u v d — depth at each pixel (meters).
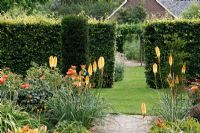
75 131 8.45
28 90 10.02
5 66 17.16
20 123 8.16
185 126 7.94
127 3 44.97
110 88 17.70
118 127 9.96
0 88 9.70
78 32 14.62
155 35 16.84
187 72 16.69
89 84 9.47
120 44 33.62
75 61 14.55
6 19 17.16
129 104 13.44
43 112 9.72
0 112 8.10
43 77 10.69
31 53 17.19
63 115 8.92
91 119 9.27
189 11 30.61
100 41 17.80
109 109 11.12
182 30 16.84
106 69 17.73
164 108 9.43
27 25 17.11
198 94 10.23
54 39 17.16
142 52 31.89
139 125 10.16
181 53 11.65
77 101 9.24
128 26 33.78
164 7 46.34
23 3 23.48
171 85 9.03
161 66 16.67
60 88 10.16
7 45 17.12
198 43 16.78
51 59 8.77
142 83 19.77
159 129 7.77
